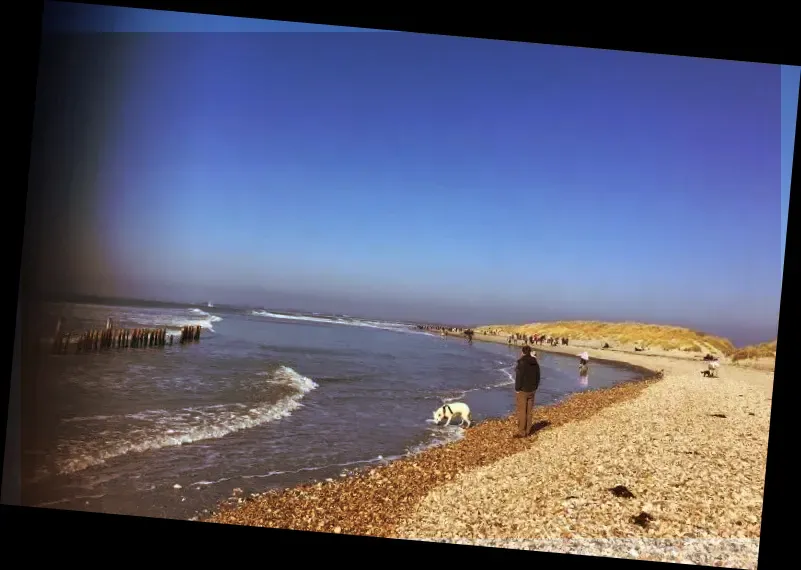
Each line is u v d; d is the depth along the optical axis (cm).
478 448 827
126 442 723
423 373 1855
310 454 748
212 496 564
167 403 1002
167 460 668
